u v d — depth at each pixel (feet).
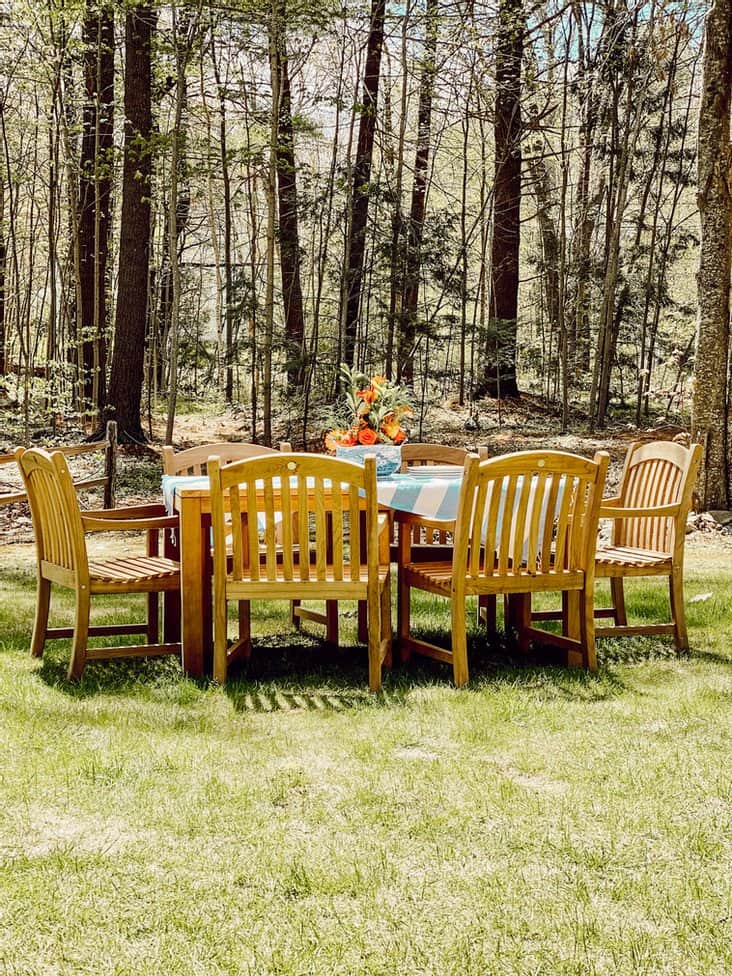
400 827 9.31
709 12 31.27
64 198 56.90
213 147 50.85
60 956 7.15
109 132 51.13
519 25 50.44
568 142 58.34
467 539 14.39
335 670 15.48
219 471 13.93
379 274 52.60
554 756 11.22
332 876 8.31
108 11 45.14
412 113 61.16
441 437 51.47
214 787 10.27
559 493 16.33
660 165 59.82
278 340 47.26
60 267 59.77
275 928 7.52
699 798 10.00
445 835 9.14
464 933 7.43
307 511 14.07
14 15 40.98
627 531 18.33
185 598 14.89
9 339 71.05
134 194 45.70
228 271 57.72
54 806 9.80
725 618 18.70
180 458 18.72
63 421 55.26
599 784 10.38
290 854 8.74
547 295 62.39
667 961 7.08
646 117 53.98
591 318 60.03
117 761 10.98
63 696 13.65
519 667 15.60
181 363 59.06
